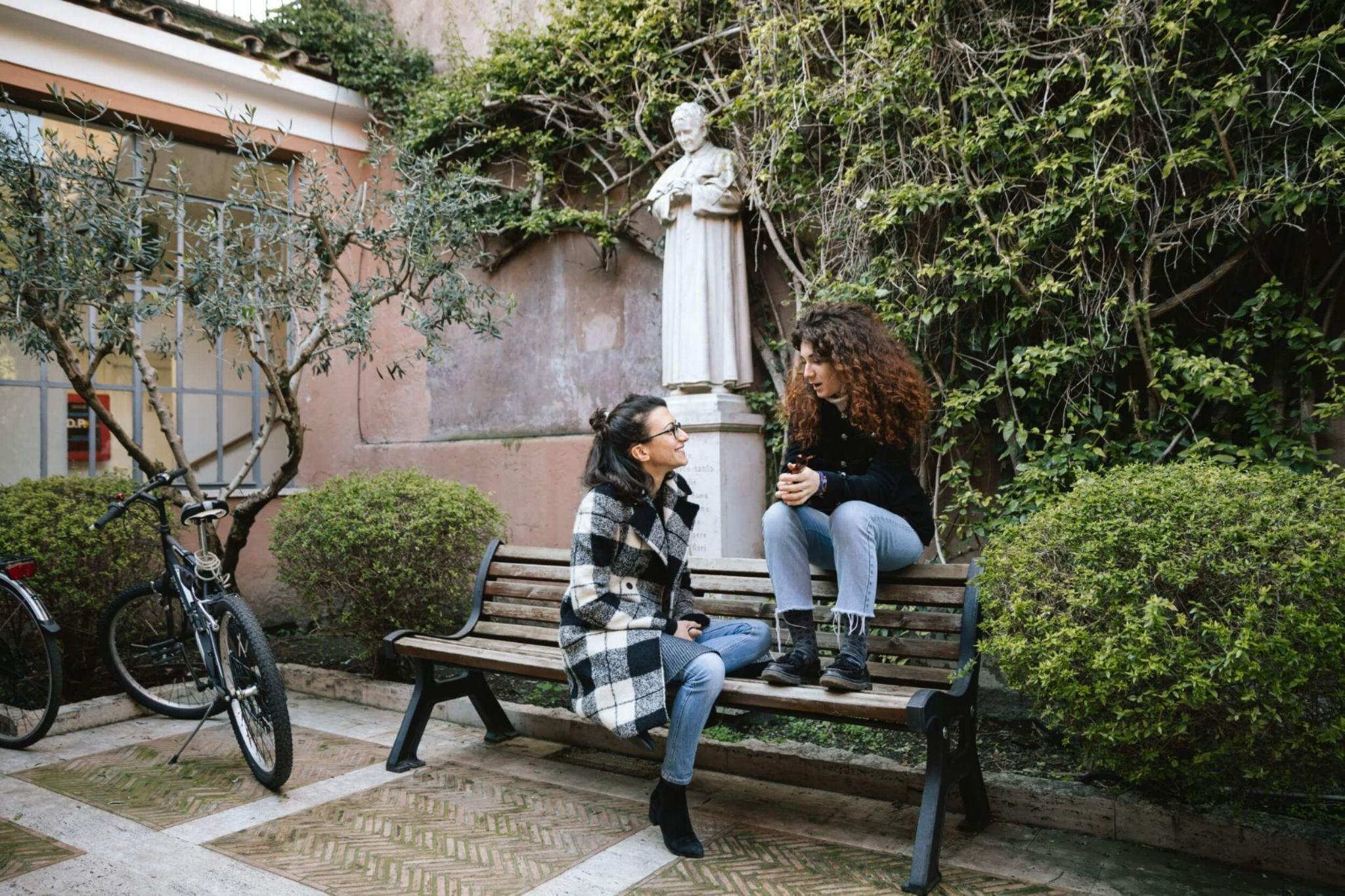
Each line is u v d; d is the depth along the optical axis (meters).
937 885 2.31
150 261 4.17
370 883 2.36
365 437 7.16
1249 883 2.30
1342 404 3.43
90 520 4.32
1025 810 2.72
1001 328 4.11
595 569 2.59
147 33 5.73
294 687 4.55
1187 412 3.78
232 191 4.62
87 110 4.29
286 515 4.50
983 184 4.07
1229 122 3.59
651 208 4.96
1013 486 4.04
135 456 4.39
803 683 2.67
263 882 2.38
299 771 3.26
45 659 3.88
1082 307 3.84
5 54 5.33
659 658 2.53
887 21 4.26
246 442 6.82
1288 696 2.12
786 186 4.71
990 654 2.61
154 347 4.67
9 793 3.07
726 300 4.82
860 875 2.38
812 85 4.46
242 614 3.11
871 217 4.36
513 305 5.05
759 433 4.89
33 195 3.87
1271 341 3.65
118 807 2.92
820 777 3.03
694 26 5.29
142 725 3.95
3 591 3.87
